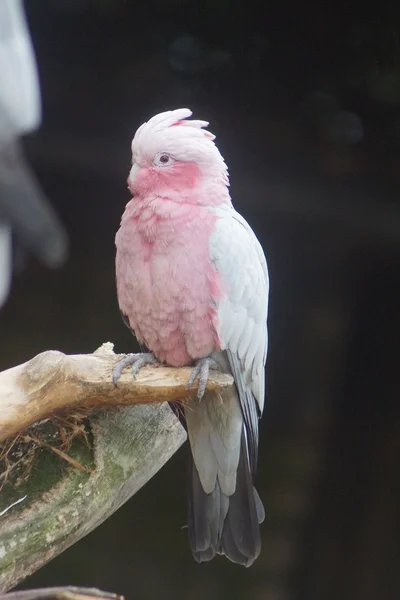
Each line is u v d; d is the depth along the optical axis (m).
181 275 4.46
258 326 4.50
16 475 4.44
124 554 5.45
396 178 5.54
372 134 5.51
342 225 5.57
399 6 5.11
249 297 4.48
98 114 5.58
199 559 4.51
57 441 4.45
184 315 4.47
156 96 5.58
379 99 5.41
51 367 4.40
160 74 5.55
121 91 5.57
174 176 4.47
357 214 5.54
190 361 4.50
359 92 5.41
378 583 5.43
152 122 4.48
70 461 4.44
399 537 5.45
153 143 4.47
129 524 5.55
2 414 4.39
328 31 5.26
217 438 4.50
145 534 5.53
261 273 4.50
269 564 5.52
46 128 5.51
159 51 5.49
